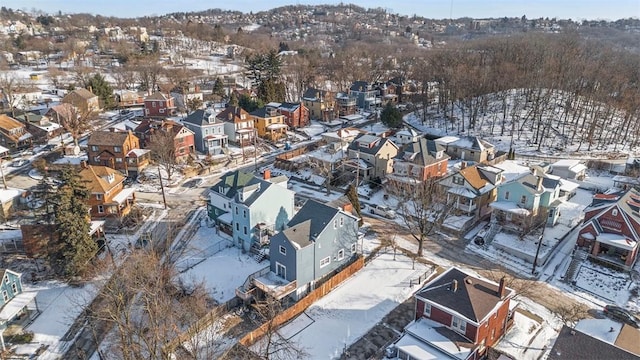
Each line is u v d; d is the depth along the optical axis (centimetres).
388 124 9750
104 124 9888
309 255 4131
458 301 3375
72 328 3772
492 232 5322
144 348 3250
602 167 7431
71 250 4294
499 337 3594
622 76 10294
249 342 3512
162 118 9750
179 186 6812
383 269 4612
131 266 3934
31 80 13350
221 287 4253
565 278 4509
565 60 10819
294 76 13600
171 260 4681
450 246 5116
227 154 8056
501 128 9162
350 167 6888
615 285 4381
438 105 10850
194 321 3547
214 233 5328
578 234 5066
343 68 14412
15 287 3931
